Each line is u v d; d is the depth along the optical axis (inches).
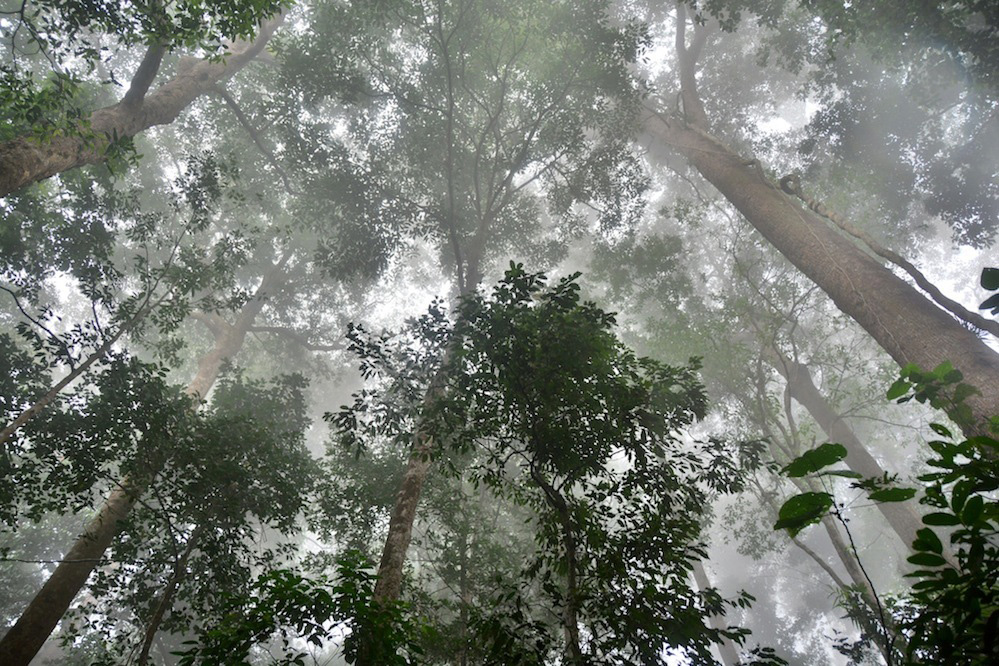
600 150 599.5
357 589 159.9
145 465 348.5
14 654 385.7
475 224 644.1
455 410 267.6
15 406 383.6
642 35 534.6
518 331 241.4
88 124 363.9
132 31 378.0
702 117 748.0
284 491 377.7
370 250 601.9
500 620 193.8
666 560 209.9
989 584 85.0
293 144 586.6
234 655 157.0
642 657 189.5
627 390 249.3
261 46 698.8
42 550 745.6
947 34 449.4
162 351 496.4
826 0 459.2
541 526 274.5
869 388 659.4
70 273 457.4
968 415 115.8
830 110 677.3
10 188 336.2
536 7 535.5
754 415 612.7
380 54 586.9
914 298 387.9
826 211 490.6
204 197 488.1
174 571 336.2
